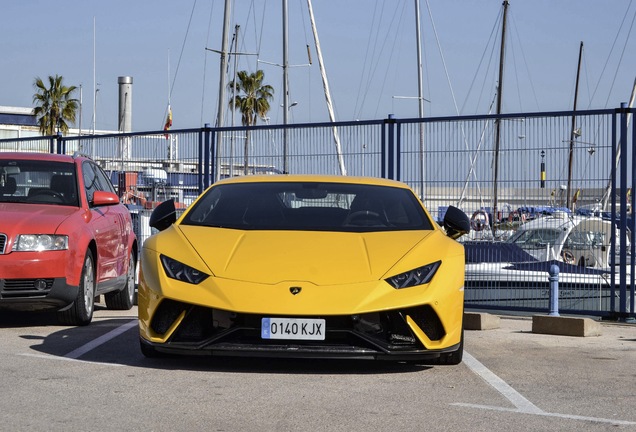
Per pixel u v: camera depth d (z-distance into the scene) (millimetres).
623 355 7586
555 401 5367
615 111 10250
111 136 13852
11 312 10180
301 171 11984
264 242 6418
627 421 4840
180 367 6297
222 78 28828
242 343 5852
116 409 4930
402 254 6293
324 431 4500
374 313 5883
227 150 12617
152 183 13312
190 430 4488
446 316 6082
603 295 10531
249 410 4938
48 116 56688
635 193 10234
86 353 7000
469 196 11047
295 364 6477
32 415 4770
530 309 10859
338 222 6926
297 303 5801
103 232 9867
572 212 10594
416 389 5641
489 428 4621
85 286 9078
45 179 9836
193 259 6223
